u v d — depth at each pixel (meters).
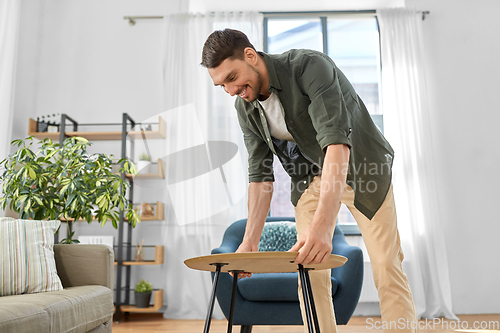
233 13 3.95
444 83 3.85
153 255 3.55
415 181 3.54
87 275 1.85
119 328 2.88
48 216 2.12
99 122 3.84
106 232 3.62
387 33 3.83
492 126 3.78
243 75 1.12
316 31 4.11
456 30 3.94
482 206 3.66
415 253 3.37
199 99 3.74
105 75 3.93
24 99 3.67
